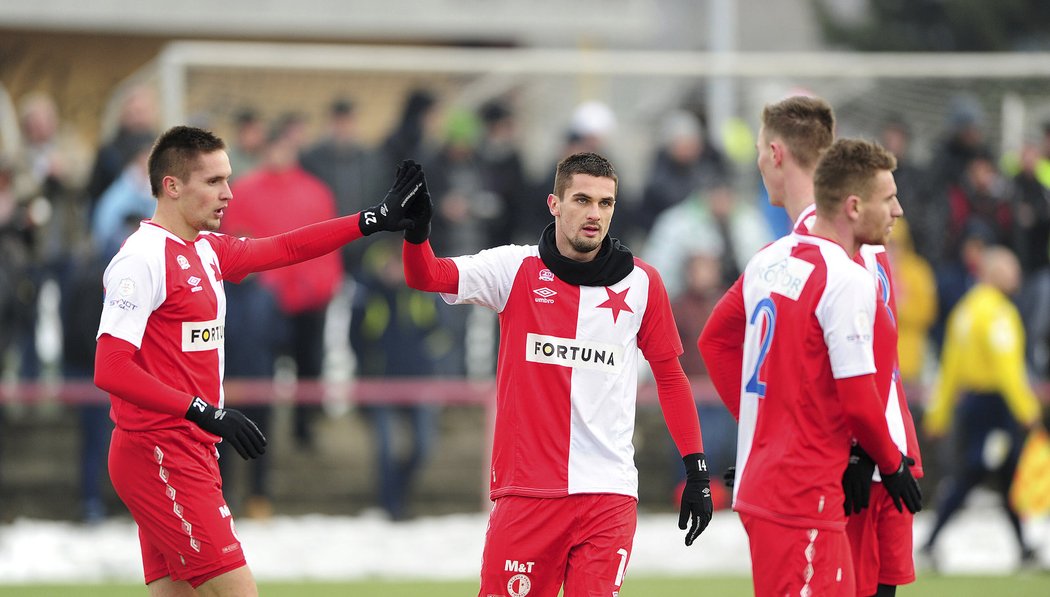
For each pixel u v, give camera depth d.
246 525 40.84
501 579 19.72
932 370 46.22
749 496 19.03
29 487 42.88
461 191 41.97
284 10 56.47
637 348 20.41
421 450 41.66
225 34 58.28
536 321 19.77
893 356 19.12
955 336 37.12
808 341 18.66
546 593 19.92
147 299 19.66
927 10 103.50
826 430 18.69
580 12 58.62
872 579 20.08
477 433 46.25
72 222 42.03
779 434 18.86
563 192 19.75
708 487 19.95
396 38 59.81
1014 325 36.66
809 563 18.59
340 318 46.53
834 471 18.70
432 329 42.25
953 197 45.03
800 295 18.75
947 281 44.94
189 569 20.06
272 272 40.56
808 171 20.33
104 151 40.34
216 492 20.20
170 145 20.11
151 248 19.86
